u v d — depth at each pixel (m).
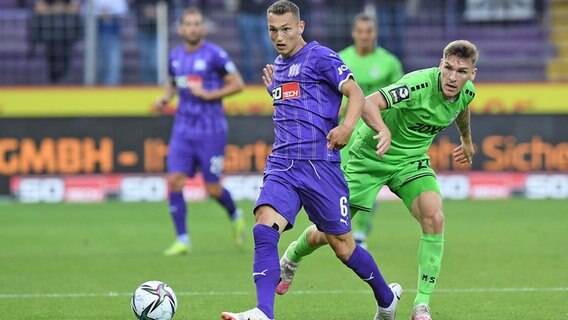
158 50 69.88
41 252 42.97
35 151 64.44
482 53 74.56
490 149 65.38
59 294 31.66
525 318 27.05
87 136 64.44
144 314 24.34
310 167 23.56
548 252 41.72
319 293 31.70
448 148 65.31
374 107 24.59
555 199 65.19
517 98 66.81
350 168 27.41
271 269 22.89
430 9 74.50
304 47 23.97
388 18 71.56
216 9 74.50
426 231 25.92
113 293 31.81
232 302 30.02
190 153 43.31
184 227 42.59
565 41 74.75
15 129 64.31
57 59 71.44
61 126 64.38
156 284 24.72
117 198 65.06
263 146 64.50
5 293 31.91
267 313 22.36
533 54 74.56
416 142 26.80
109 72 69.81
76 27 71.50
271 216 23.31
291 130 23.70
